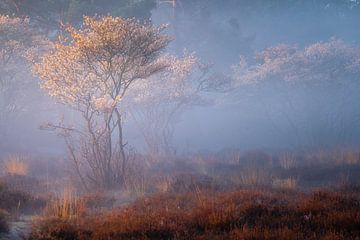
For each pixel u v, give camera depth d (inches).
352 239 305.0
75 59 638.5
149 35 652.7
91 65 647.8
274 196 470.0
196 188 542.6
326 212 374.9
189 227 355.6
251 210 391.9
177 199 475.8
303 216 367.9
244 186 582.6
